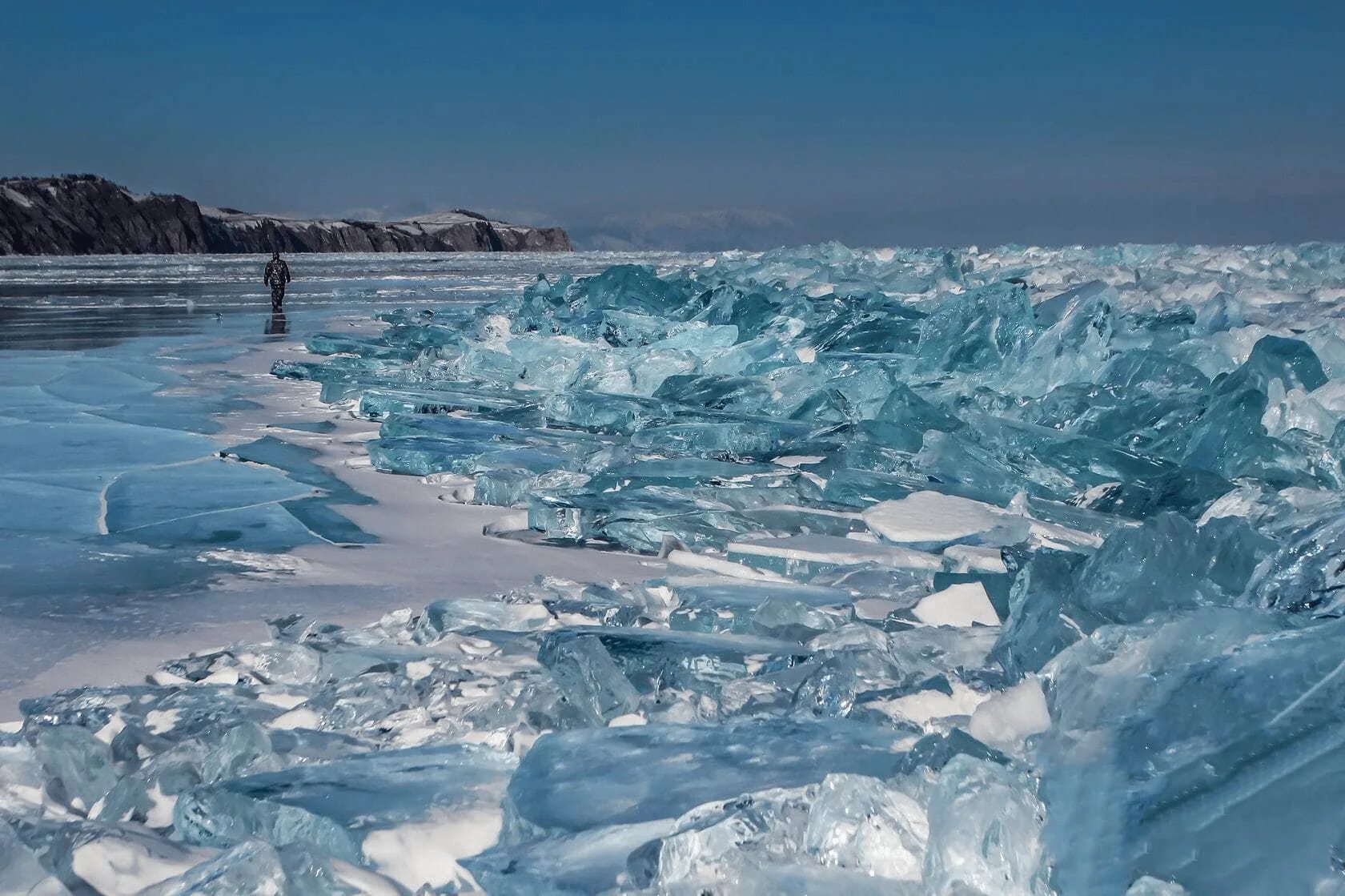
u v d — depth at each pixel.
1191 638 2.41
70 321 20.58
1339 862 1.65
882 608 4.08
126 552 4.77
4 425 8.20
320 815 2.13
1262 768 1.84
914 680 3.04
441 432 7.71
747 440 7.46
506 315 17.27
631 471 6.46
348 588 4.29
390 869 2.05
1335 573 2.93
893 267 20.17
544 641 3.18
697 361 10.74
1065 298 11.67
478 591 4.29
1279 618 2.49
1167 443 6.75
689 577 4.29
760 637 3.41
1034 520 5.06
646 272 17.59
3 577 4.34
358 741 2.68
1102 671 2.33
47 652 3.51
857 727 2.54
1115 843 1.78
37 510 5.53
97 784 2.49
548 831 2.07
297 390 10.82
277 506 5.75
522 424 8.69
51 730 2.51
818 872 1.85
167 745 2.70
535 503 5.36
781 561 4.51
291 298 31.77
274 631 3.63
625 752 2.41
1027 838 1.78
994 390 8.59
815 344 12.10
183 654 3.50
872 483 5.81
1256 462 5.69
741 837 1.90
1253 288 12.35
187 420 8.72
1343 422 5.72
